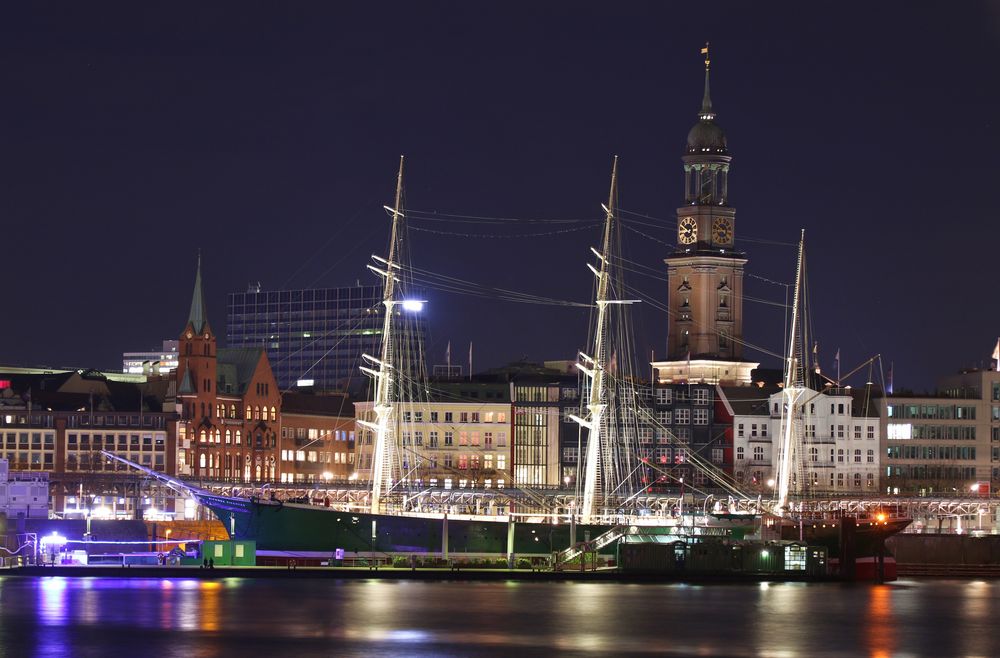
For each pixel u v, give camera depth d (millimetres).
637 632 194500
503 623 198750
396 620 198875
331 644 181875
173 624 193375
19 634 185875
